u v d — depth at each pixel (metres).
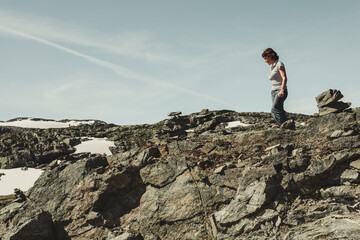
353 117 12.20
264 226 10.86
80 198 14.26
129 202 13.95
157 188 13.64
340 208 10.39
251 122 95.25
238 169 12.47
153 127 108.88
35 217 13.83
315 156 11.62
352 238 9.26
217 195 12.33
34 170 69.75
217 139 14.64
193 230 12.22
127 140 89.81
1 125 163.75
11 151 81.56
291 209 11.04
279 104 13.34
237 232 11.05
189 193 12.82
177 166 13.64
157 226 12.89
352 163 11.05
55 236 14.09
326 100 12.95
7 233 13.93
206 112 42.16
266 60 13.13
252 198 11.34
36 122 174.75
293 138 13.12
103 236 13.30
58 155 79.06
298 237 10.08
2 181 62.09
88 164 14.98
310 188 11.22
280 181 11.59
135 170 14.33
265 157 12.16
